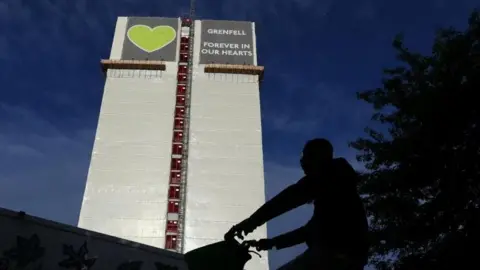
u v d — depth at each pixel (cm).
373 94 1611
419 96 1441
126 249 927
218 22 10694
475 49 1406
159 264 952
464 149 1320
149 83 9500
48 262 823
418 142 1415
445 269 1232
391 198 1427
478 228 1212
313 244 290
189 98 9369
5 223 794
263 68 9806
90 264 872
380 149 1516
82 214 7862
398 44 1587
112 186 8212
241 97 9469
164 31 10375
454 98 1362
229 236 301
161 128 8925
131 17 10644
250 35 10488
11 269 774
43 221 841
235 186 8381
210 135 8944
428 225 1353
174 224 7894
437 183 1418
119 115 9031
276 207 279
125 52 9944
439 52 1457
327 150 312
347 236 279
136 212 7938
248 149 8825
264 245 337
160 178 8331
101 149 8612
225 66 9794
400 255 1424
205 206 8119
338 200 288
